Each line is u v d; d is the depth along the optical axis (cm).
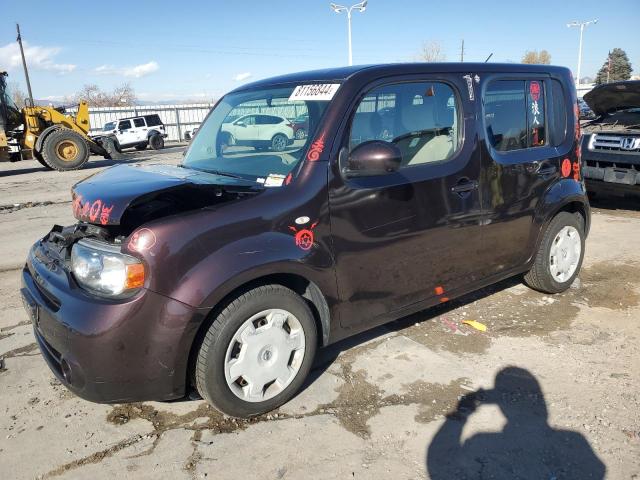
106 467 255
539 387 315
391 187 315
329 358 355
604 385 315
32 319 289
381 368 341
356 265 308
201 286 251
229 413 280
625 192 728
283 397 294
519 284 485
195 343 267
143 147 3023
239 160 338
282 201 280
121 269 249
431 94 343
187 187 270
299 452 263
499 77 379
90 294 257
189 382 282
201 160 367
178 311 249
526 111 400
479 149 361
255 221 271
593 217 755
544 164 409
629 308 427
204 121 408
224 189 282
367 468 251
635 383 316
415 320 413
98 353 246
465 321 406
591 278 496
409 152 333
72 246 287
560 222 433
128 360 248
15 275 554
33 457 264
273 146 323
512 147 390
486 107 369
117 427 287
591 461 253
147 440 275
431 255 345
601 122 814
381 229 314
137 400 260
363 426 283
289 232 280
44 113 1825
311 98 316
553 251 438
